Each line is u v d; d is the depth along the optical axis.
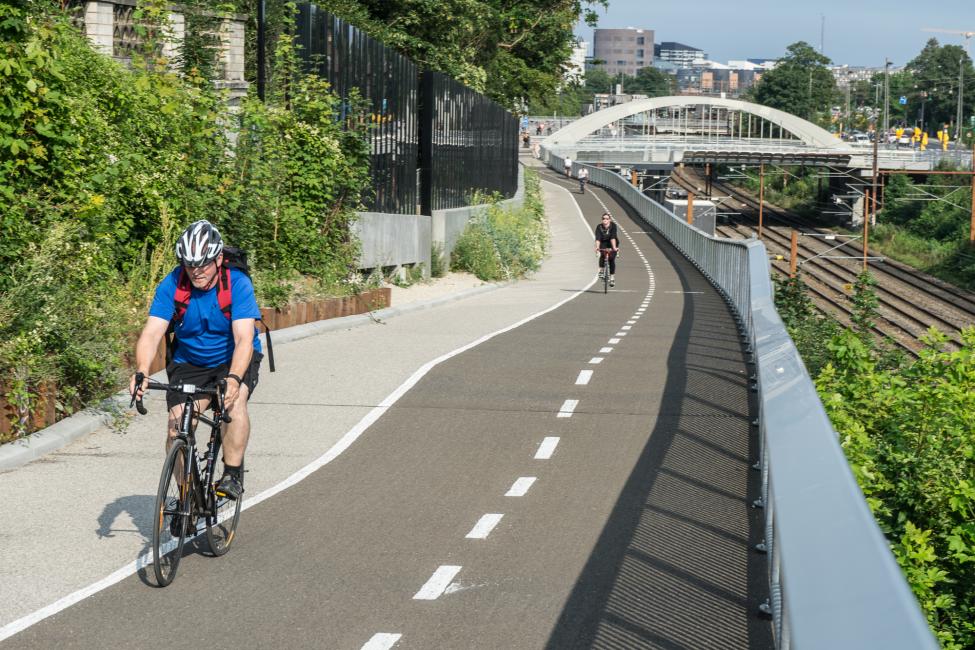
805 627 2.75
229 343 6.66
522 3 72.94
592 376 13.93
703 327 20.83
